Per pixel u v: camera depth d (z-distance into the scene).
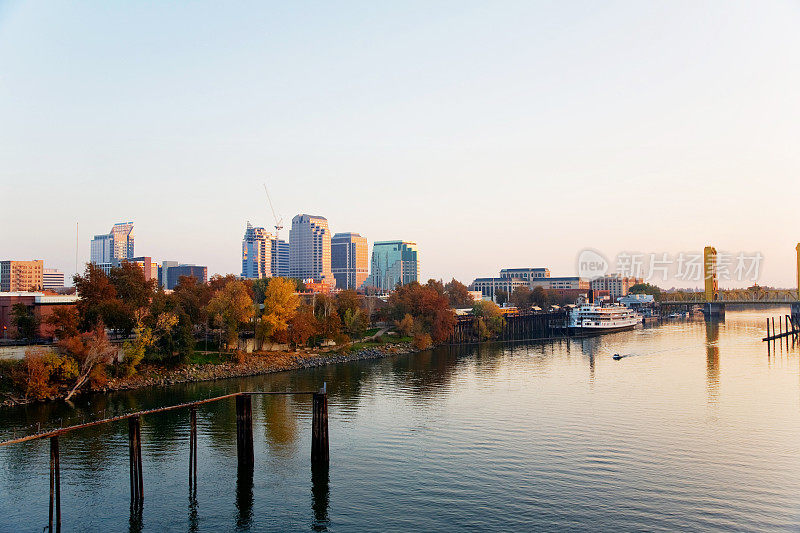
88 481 68.88
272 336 165.00
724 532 55.66
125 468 72.88
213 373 137.38
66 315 123.94
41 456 77.00
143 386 124.56
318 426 72.62
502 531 56.50
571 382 128.38
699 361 160.12
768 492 64.31
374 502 63.16
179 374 133.00
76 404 106.75
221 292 159.25
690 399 108.62
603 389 119.31
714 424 90.56
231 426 91.31
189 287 186.75
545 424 91.38
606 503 62.06
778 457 75.19
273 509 61.81
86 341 119.38
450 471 71.38
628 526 57.03
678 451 77.81
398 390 120.75
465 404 106.19
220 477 70.38
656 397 110.81
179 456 77.56
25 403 106.50
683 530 56.09
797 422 91.31
